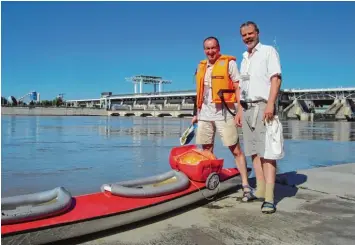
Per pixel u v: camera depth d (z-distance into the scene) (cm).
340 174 704
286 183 627
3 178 884
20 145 1694
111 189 425
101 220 372
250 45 484
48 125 3869
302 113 11156
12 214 326
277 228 407
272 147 454
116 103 17462
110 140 2025
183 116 12362
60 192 387
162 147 1639
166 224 420
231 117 516
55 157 1270
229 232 395
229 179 550
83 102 19912
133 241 369
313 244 363
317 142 2147
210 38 512
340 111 10938
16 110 11488
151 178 479
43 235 334
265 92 475
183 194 461
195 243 364
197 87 538
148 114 13350
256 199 522
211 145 549
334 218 443
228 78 510
